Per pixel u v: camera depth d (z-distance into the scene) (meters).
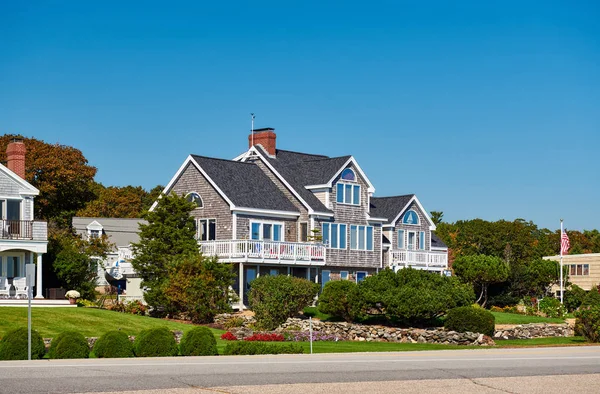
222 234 58.56
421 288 48.84
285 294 49.91
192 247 54.62
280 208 61.12
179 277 50.66
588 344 44.28
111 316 46.41
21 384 21.72
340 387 22.53
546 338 49.66
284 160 67.81
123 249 62.31
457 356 33.03
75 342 30.48
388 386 23.00
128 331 42.78
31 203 54.03
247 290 57.72
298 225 62.25
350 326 48.19
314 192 64.38
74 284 57.03
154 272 54.31
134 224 85.88
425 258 70.88
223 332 47.03
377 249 67.56
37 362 27.70
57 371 24.53
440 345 43.69
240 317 50.50
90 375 23.70
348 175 65.50
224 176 60.41
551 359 31.72
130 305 52.78
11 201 53.28
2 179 52.78
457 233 112.19
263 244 57.19
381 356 32.56
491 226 96.19
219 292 51.44
